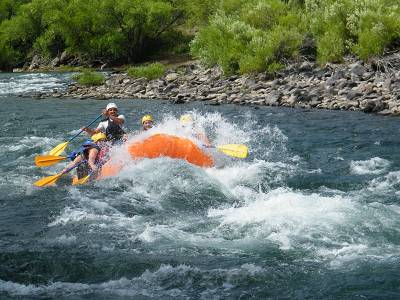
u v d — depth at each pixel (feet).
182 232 34.06
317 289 26.86
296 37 104.63
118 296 26.66
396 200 38.40
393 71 84.74
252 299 26.25
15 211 38.09
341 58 97.40
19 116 79.20
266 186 42.93
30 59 201.05
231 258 30.30
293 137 59.11
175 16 173.78
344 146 54.08
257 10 122.21
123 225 35.40
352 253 30.25
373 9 102.89
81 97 100.58
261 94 88.84
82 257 30.63
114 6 168.76
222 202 39.68
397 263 28.91
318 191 41.24
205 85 101.81
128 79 117.60
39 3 195.11
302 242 31.83
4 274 28.84
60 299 26.40
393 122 63.31
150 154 46.88
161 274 28.68
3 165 50.96
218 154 50.08
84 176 46.32
